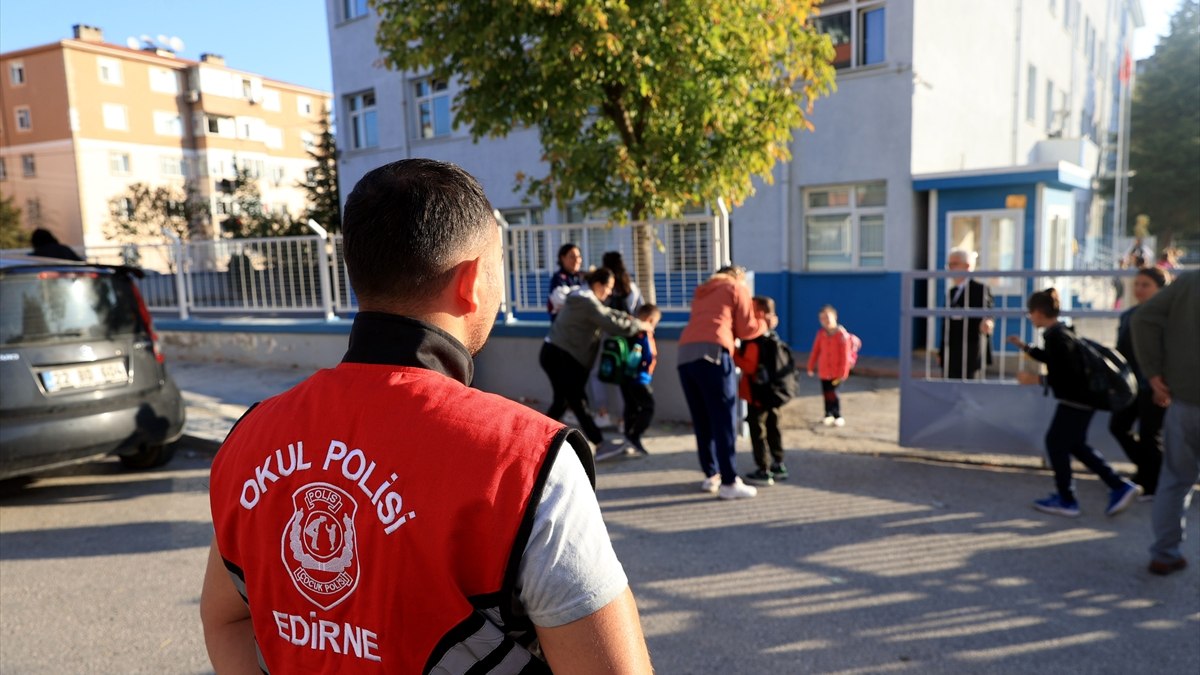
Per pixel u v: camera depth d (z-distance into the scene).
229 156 48.34
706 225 7.09
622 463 6.09
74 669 3.25
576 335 6.07
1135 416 5.17
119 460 6.48
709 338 5.11
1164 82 36.75
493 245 1.14
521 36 6.44
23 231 36.47
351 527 0.96
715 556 4.25
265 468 1.05
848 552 4.27
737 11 6.41
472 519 0.90
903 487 5.36
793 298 12.45
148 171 44.59
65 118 40.91
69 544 4.63
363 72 16.97
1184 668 3.09
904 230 11.56
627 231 7.43
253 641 1.22
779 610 3.62
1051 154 16.72
